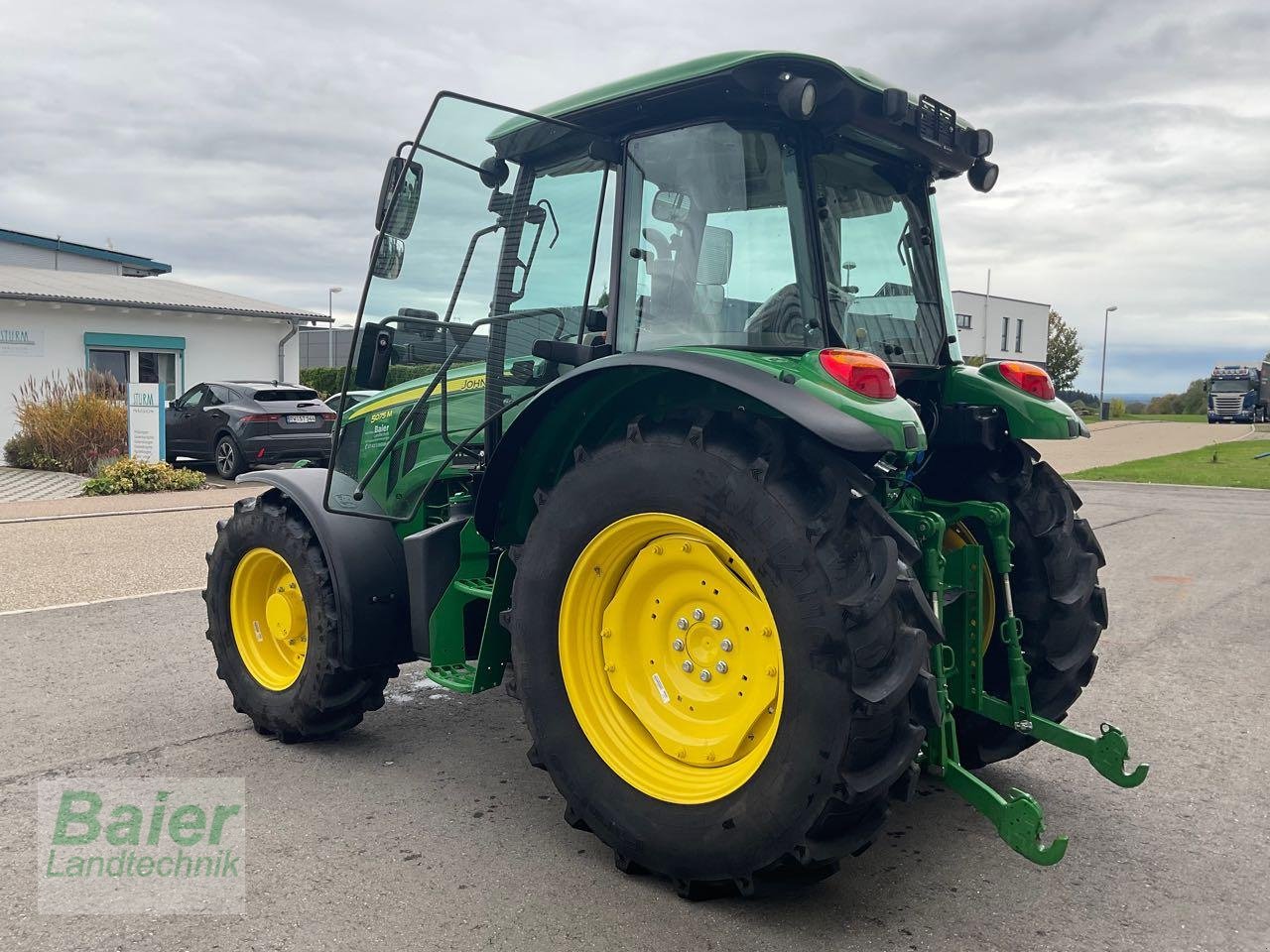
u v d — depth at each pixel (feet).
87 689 15.81
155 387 48.03
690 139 10.29
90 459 50.39
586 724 9.93
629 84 10.15
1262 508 39.81
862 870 9.91
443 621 11.89
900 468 10.47
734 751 9.11
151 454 48.37
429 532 12.01
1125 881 9.66
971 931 8.71
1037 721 10.78
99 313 62.49
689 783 9.32
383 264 11.50
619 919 8.91
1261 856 10.21
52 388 55.36
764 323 9.96
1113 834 10.73
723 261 10.16
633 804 9.46
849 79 9.63
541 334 11.35
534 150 11.50
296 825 10.90
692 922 8.86
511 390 11.55
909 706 8.50
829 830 8.46
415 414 12.38
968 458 12.32
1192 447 78.02
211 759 12.92
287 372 72.49
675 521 9.23
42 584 23.89
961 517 11.30
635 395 10.23
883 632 8.23
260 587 14.12
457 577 11.97
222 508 38.34
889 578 8.25
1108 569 26.48
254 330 70.54
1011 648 10.78
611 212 10.84
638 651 10.03
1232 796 11.74
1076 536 12.07
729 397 9.64
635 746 9.78
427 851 10.27
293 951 8.38
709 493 8.83
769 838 8.52
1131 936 8.63
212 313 66.59
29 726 14.10
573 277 11.12
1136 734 13.87
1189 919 8.92
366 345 11.83
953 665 10.03
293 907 9.09
